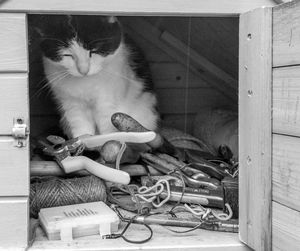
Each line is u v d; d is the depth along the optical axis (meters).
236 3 0.82
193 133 1.64
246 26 0.81
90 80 1.24
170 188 1.03
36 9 0.79
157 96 1.59
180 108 1.73
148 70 1.48
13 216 0.81
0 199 0.81
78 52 1.11
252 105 0.79
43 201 0.94
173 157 1.24
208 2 0.82
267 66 0.76
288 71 0.71
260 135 0.77
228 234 0.88
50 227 0.84
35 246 0.81
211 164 1.20
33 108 1.56
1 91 0.79
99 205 0.94
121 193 1.12
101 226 0.87
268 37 0.75
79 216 0.87
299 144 0.68
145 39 1.62
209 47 1.50
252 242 0.80
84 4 0.80
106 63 1.21
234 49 1.45
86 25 1.10
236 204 0.98
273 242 0.77
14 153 0.80
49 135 1.30
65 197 0.95
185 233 0.89
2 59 0.79
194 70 1.66
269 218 0.77
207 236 0.87
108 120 1.29
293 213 0.70
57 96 1.31
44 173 1.06
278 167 0.74
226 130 1.46
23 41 0.79
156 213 0.96
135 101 1.38
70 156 1.06
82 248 0.81
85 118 1.31
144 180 1.11
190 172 1.14
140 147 1.20
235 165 1.20
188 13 0.82
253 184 0.80
